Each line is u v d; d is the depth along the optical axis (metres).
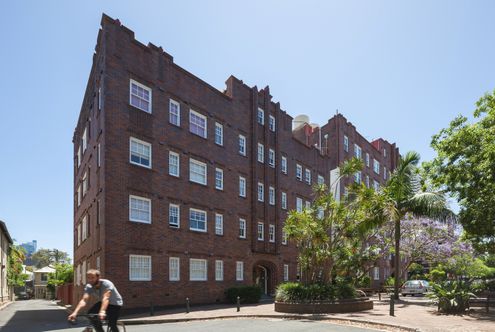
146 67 24.52
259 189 33.78
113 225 21.27
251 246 31.83
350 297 20.45
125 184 22.25
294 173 38.94
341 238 22.72
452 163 22.22
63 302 43.47
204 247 27.05
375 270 50.75
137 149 23.38
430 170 24.16
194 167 27.30
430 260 41.59
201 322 17.22
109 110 21.98
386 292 43.12
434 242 38.31
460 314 18.08
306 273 21.91
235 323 16.41
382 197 22.19
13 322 20.92
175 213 25.34
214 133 29.34
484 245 24.94
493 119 20.69
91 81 27.12
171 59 26.38
